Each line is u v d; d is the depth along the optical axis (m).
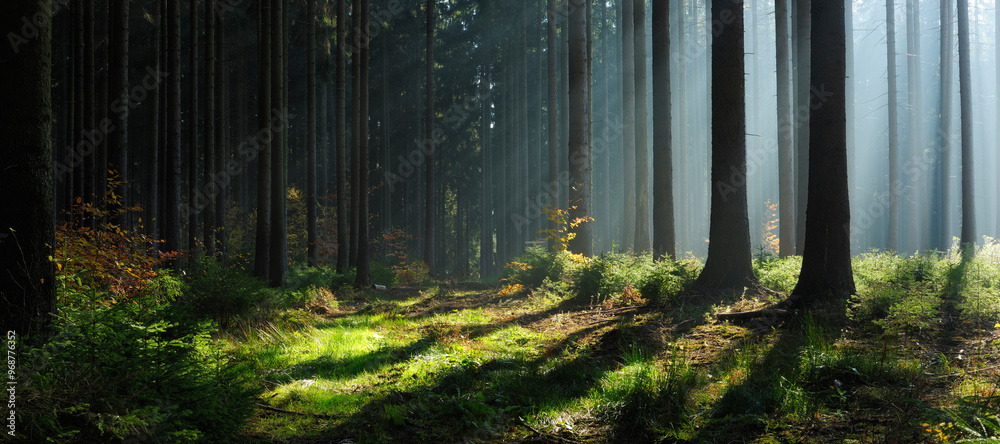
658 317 8.72
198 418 3.99
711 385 5.40
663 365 6.16
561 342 7.88
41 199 4.29
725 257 9.86
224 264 14.96
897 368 5.26
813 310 7.70
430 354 7.29
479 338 8.60
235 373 4.63
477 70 38.84
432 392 5.67
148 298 4.76
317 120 38.78
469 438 4.54
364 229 17.58
